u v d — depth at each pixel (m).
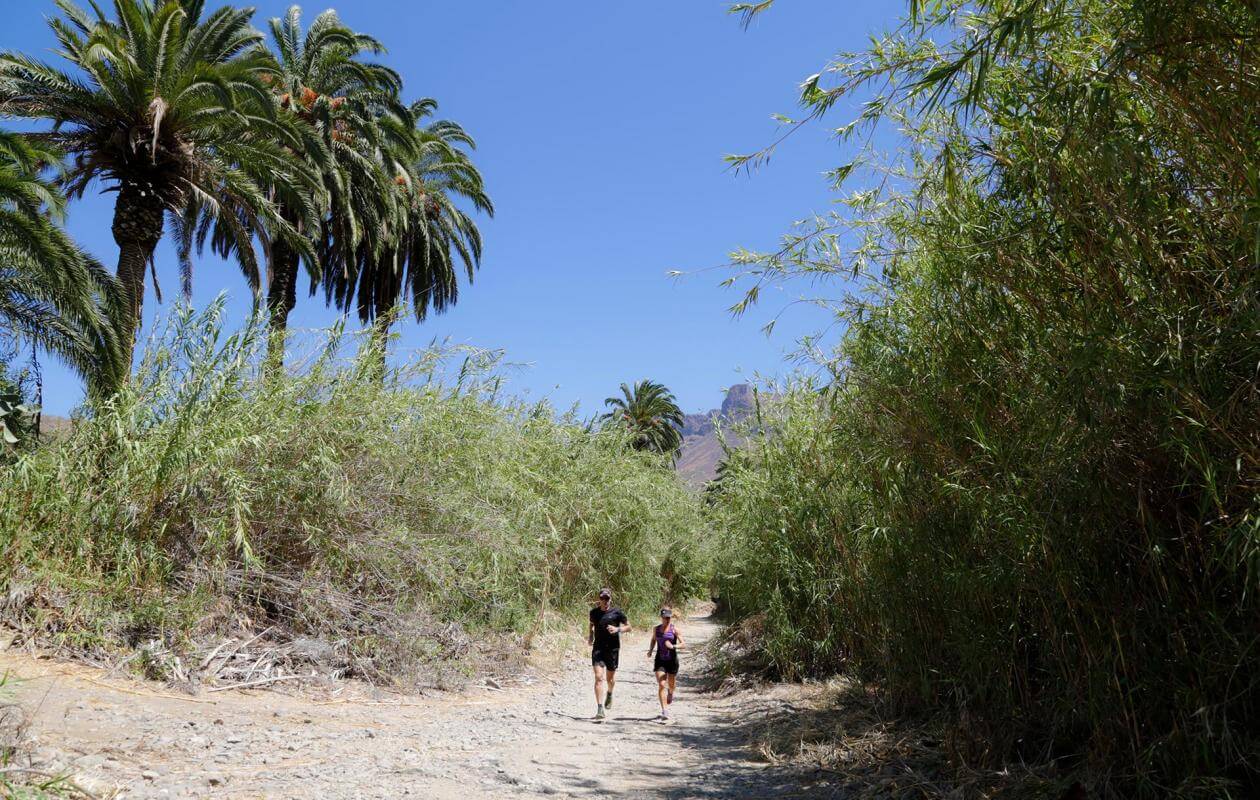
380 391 10.45
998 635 5.12
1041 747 4.94
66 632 6.68
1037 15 3.45
